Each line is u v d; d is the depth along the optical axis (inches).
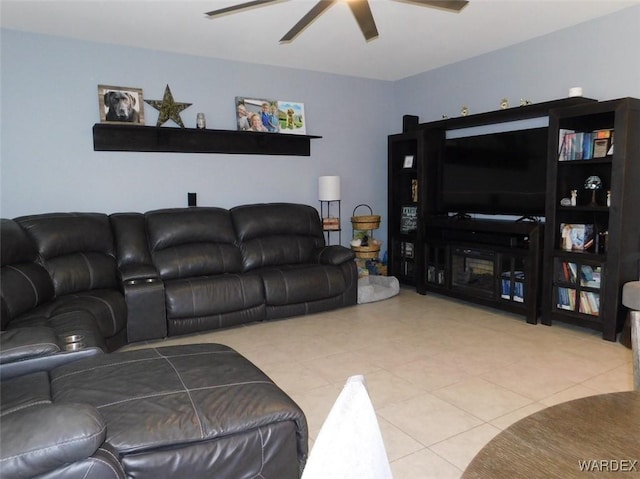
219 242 167.6
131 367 74.2
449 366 117.3
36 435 47.1
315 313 168.2
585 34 149.9
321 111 207.0
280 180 198.8
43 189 153.5
